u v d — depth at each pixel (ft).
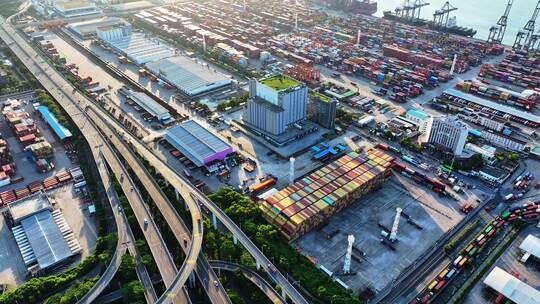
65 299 646.33
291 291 648.79
